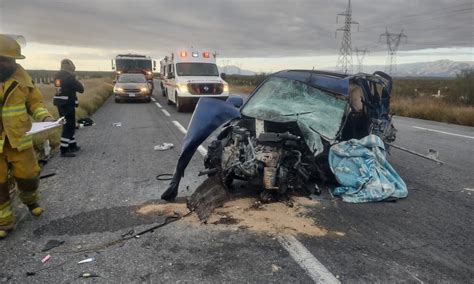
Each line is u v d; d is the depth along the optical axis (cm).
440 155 811
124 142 922
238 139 499
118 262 343
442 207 495
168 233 402
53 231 408
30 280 315
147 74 2906
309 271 330
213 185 481
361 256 359
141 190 545
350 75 623
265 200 482
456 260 356
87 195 523
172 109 1788
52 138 856
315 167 525
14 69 394
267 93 631
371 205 494
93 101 1789
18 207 475
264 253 361
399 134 1119
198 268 334
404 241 393
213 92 1653
